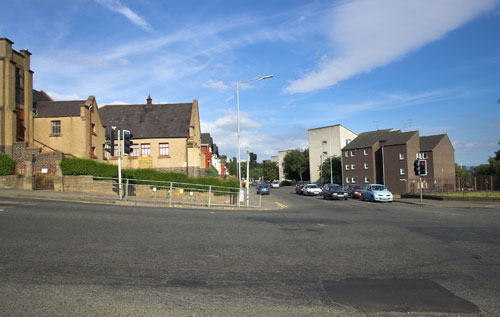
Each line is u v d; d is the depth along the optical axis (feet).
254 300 15.75
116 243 26.58
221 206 69.00
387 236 32.73
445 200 95.55
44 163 72.33
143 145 113.50
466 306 15.40
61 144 90.22
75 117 90.89
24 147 77.97
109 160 106.52
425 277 19.75
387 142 185.68
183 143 112.57
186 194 72.13
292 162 298.35
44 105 95.35
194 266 21.17
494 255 25.25
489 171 170.71
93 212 43.01
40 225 32.40
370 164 198.08
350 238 31.42
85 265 20.66
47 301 15.10
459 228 38.52
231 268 20.94
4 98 79.10
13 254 22.52
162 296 16.02
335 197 111.34
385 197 98.73
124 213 44.09
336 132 249.14
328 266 21.80
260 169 457.27
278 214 53.26
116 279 18.33
